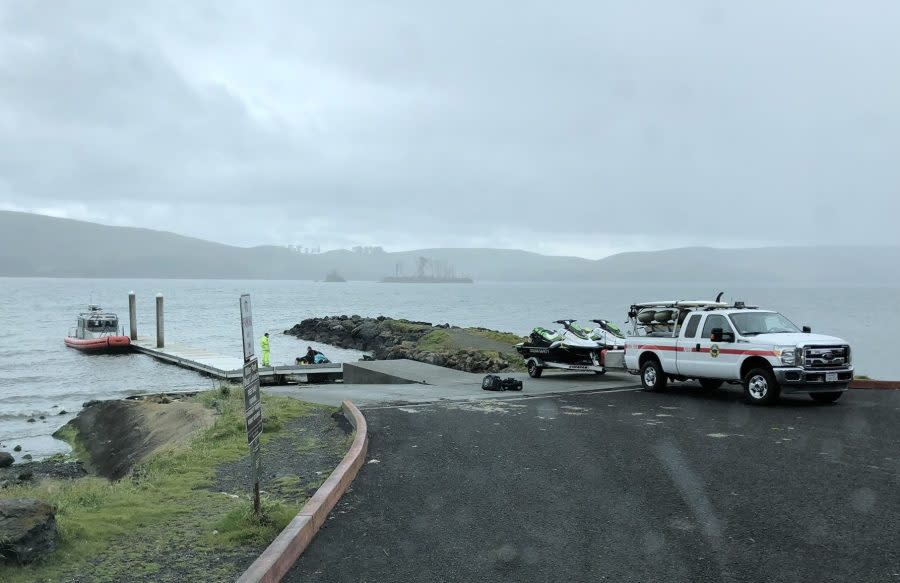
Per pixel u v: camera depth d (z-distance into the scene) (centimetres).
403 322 6131
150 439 1602
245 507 682
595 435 1133
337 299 17775
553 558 582
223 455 997
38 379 3512
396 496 779
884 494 760
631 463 925
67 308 11406
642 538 629
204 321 8406
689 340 1619
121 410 2094
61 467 1708
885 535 628
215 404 1634
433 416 1360
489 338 3484
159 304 4753
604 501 748
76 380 3469
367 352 5309
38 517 575
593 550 600
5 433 2220
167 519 689
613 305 13712
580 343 2108
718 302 1720
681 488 796
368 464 941
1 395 3023
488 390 1873
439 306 13700
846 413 1323
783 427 1177
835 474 849
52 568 552
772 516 688
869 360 4500
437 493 790
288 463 941
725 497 757
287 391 1891
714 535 634
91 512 704
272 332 7256
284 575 550
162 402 2053
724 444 1041
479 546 613
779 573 543
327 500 720
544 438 1114
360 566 568
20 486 1372
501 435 1145
